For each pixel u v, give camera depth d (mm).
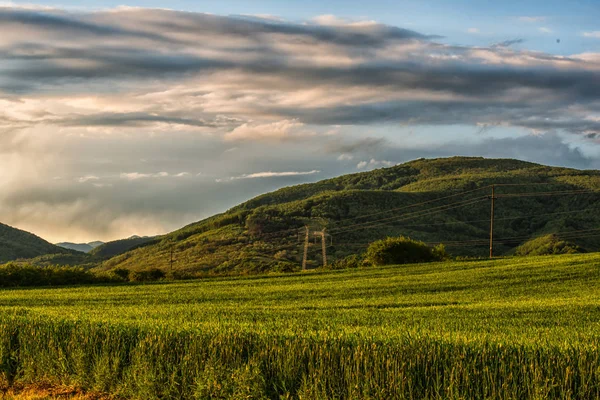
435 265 74438
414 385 14227
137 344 17500
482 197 174500
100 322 20484
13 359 19109
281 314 31547
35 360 18797
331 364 14984
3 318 21531
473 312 31844
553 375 13805
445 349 14844
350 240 143000
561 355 14305
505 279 54719
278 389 15219
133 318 24594
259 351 16078
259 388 14984
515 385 13500
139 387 16312
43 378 18391
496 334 19594
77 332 18969
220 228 176375
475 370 14023
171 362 16625
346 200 174125
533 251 120750
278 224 161375
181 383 16188
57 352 18547
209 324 20719
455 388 13672
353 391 14102
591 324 26172
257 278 68562
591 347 14883
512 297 43156
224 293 49938
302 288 52844
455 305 36906
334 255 129750
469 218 157125
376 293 48188
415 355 14711
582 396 13406
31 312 27641
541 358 14227
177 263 141875
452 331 20938
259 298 46094
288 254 133250
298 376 15188
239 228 168750
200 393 15430
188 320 25703
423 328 21844
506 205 160750
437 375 14039
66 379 17984
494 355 14578
